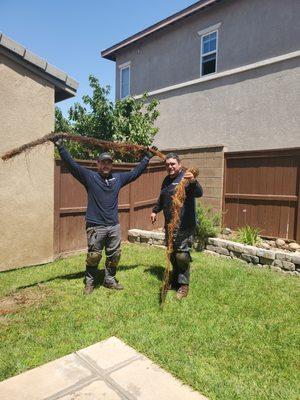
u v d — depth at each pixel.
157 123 12.45
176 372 2.69
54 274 5.01
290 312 3.77
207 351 2.97
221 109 10.16
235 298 4.14
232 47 9.79
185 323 3.46
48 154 5.57
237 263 5.68
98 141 4.42
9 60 4.97
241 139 9.65
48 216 5.68
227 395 2.42
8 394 2.45
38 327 3.36
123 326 3.41
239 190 7.23
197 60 10.95
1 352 2.92
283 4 8.53
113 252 4.32
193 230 4.21
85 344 3.09
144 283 4.57
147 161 4.59
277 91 8.72
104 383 2.57
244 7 9.44
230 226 7.42
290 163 6.47
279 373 2.68
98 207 4.14
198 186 4.02
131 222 7.41
